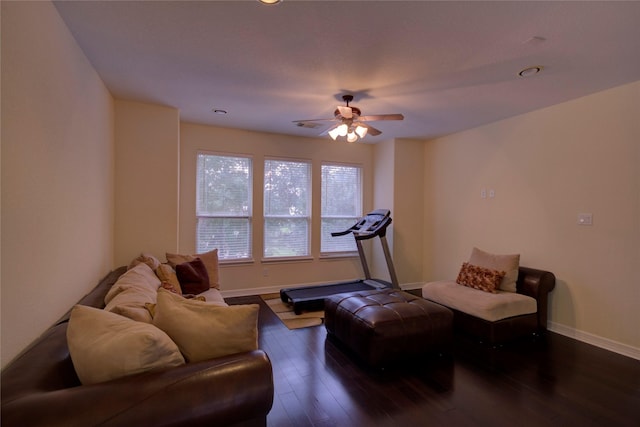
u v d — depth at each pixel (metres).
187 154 4.39
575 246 3.29
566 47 2.25
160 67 2.63
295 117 4.08
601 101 3.08
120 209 3.42
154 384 1.13
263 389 1.28
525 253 3.78
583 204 3.22
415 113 3.81
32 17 1.53
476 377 2.48
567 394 2.24
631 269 2.87
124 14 1.90
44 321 1.64
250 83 2.94
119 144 3.42
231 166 4.70
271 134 4.90
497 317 3.05
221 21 1.98
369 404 2.12
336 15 1.91
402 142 5.20
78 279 2.20
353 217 5.57
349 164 5.46
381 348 2.55
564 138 3.39
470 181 4.53
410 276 5.30
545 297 3.36
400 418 1.98
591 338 3.14
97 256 2.72
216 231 4.62
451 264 4.85
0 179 1.24
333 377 2.48
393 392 2.27
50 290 1.71
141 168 3.51
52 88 1.77
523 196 3.80
